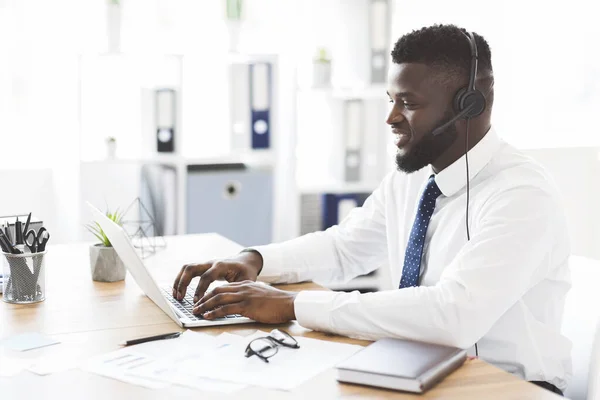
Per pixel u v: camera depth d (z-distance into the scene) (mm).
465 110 1478
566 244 1523
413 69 1477
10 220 1773
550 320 1540
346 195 3596
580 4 3137
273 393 1105
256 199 3555
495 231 1398
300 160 3691
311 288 1758
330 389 1122
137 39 3580
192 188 3457
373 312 1348
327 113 3662
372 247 1874
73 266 1992
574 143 3146
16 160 3529
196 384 1136
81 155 3312
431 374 1128
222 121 3576
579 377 1578
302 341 1344
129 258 1540
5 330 1411
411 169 1562
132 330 1414
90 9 3463
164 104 3412
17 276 1604
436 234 1588
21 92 3486
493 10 3406
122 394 1098
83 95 3340
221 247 2236
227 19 3521
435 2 3650
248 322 1461
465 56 1470
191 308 1545
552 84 3254
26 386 1127
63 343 1332
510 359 1481
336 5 3762
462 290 1328
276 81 3514
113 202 3445
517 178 1489
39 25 3438
